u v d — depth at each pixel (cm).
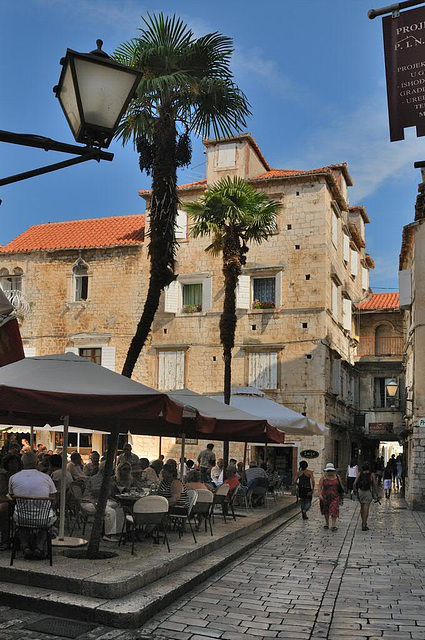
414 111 687
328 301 3262
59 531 1161
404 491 3212
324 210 3231
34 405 907
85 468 1866
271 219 2397
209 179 3419
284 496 2716
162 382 3356
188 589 932
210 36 1423
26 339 3584
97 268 3531
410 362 3045
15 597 805
